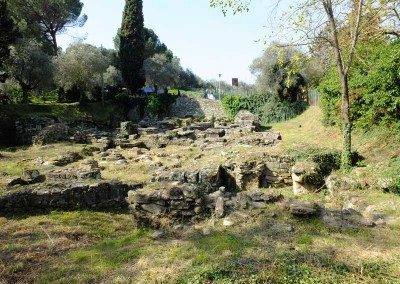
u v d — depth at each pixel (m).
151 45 59.84
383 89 12.04
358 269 4.39
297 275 4.20
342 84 11.62
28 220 7.63
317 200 9.73
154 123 29.41
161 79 48.91
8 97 31.39
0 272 4.80
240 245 5.31
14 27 27.34
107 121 32.78
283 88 34.41
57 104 31.38
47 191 8.45
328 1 11.49
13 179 10.38
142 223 6.77
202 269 4.45
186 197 6.77
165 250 5.43
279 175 11.81
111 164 15.02
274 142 19.08
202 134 22.61
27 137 24.33
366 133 14.64
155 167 13.58
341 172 11.23
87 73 33.09
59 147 19.97
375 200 8.33
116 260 5.09
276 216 6.61
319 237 5.62
